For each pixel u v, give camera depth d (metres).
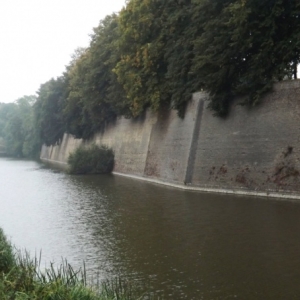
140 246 16.95
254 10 26.55
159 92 39.69
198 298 11.52
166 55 37.62
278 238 16.48
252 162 28.50
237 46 27.92
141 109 42.75
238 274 13.16
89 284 12.67
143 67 41.84
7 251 12.91
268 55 26.91
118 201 28.64
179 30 36.72
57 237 19.17
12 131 135.25
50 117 92.75
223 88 30.84
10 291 9.65
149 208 25.02
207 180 32.22
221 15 29.27
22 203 29.50
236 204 24.28
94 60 56.28
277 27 26.42
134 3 41.31
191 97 36.03
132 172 49.34
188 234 18.16
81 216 23.77
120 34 47.84
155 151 43.22
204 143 33.19
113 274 13.82
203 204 25.17
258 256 14.66
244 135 29.38
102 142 64.06
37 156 118.69
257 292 11.73
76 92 69.81
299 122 25.59
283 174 26.16
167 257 15.32
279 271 13.16
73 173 55.59
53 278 11.16
